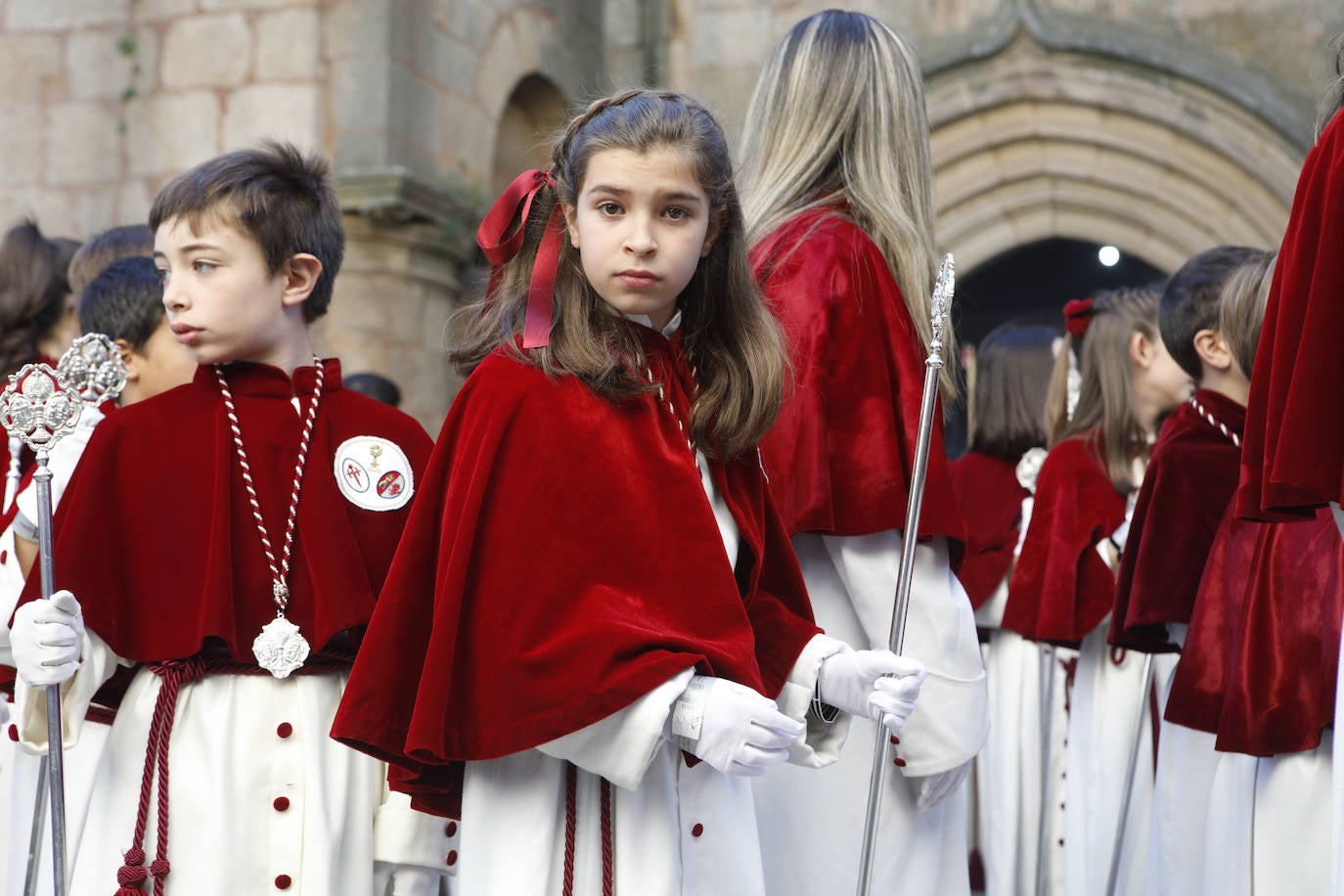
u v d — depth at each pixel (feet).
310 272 9.08
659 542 6.81
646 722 6.42
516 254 7.48
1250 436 7.50
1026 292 48.93
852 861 8.80
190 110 30.99
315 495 8.63
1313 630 9.82
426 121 31.63
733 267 7.57
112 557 8.31
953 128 37.17
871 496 8.57
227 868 8.00
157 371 11.18
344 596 8.39
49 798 8.34
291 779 8.21
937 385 8.17
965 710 8.73
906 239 9.30
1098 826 14.17
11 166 31.65
